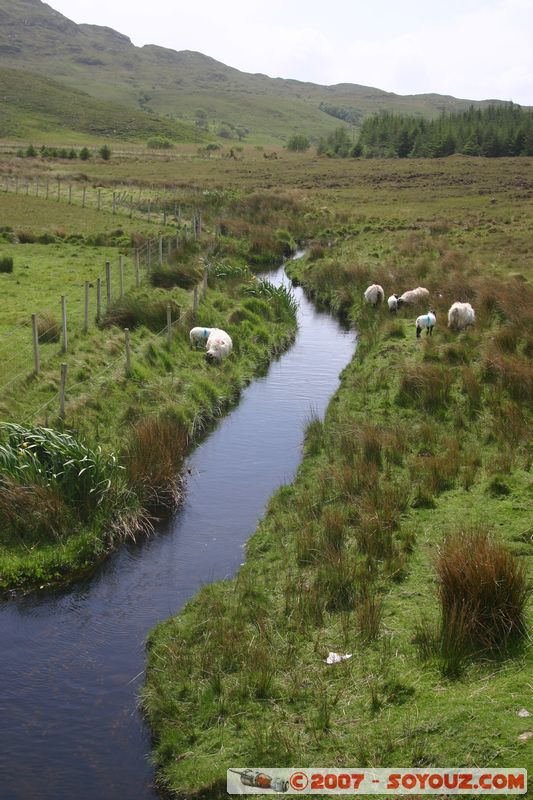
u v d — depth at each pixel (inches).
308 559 407.5
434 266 1169.4
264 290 1037.8
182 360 736.3
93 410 584.1
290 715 294.0
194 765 280.7
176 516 485.7
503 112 4832.7
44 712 315.0
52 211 1737.2
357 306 1027.9
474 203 2094.0
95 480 463.5
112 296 938.7
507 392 619.5
